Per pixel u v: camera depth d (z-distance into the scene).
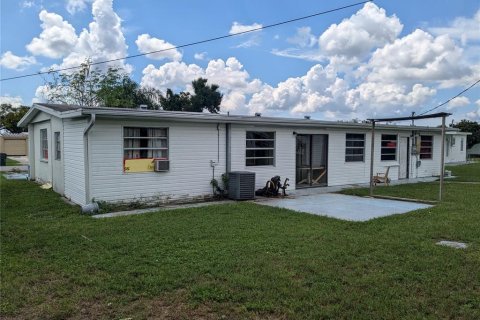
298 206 10.16
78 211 9.14
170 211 9.13
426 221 8.00
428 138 19.22
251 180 11.36
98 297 4.14
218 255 5.54
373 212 9.27
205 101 35.78
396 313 3.77
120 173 9.89
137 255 5.55
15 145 36.69
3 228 7.34
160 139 10.66
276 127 13.06
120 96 28.95
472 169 23.58
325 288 4.37
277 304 3.96
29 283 4.56
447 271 4.92
